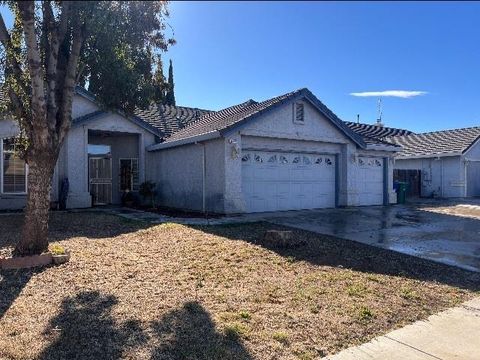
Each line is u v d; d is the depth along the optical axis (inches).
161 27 321.1
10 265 267.9
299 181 654.5
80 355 161.0
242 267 288.7
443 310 221.5
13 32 297.3
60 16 289.1
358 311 213.9
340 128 675.4
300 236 402.6
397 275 282.8
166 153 697.6
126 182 749.9
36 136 280.1
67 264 282.0
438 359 165.8
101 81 341.1
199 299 224.4
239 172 565.6
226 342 174.4
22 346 166.4
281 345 174.4
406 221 540.1
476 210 679.7
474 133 1045.8
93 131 689.0
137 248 342.6
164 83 389.4
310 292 241.3
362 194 741.3
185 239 375.6
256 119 574.2
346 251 347.9
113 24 295.1
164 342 172.6
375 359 165.3
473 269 301.3
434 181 1065.5
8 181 600.1
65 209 625.0
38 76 269.3
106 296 224.5
